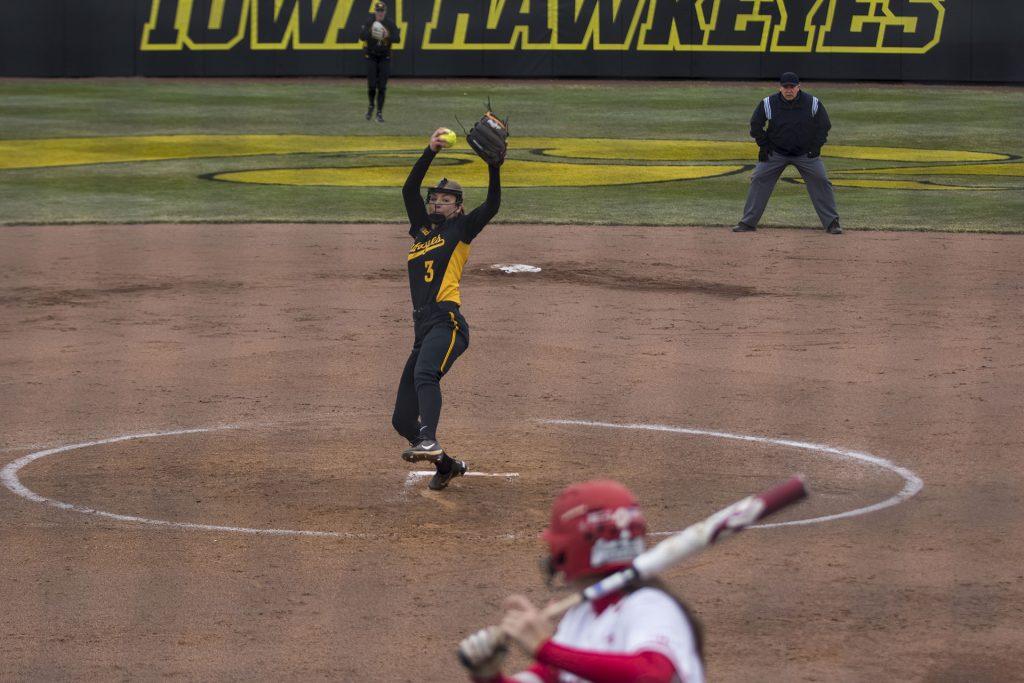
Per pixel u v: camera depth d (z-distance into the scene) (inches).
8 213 3570.4
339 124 5693.9
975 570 1163.3
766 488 1400.1
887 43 6801.2
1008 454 1521.9
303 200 3846.0
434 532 1269.7
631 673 503.2
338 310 2383.1
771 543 1234.0
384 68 5659.5
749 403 1759.4
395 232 3312.0
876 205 3762.3
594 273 2751.0
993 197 3902.6
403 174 4419.3
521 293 2534.5
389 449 1562.5
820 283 2630.4
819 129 3223.4
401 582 1141.7
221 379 1891.0
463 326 1430.9
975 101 6318.9
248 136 5349.4
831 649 999.6
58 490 1396.4
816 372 1926.7
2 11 6968.5
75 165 4554.6
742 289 2576.3
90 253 2977.4
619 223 3447.3
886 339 2137.1
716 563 1182.3
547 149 5059.1
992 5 6717.5
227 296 2503.7
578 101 6358.3
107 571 1163.9
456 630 1039.6
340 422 1678.2
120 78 7047.2
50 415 1697.8
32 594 1109.7
